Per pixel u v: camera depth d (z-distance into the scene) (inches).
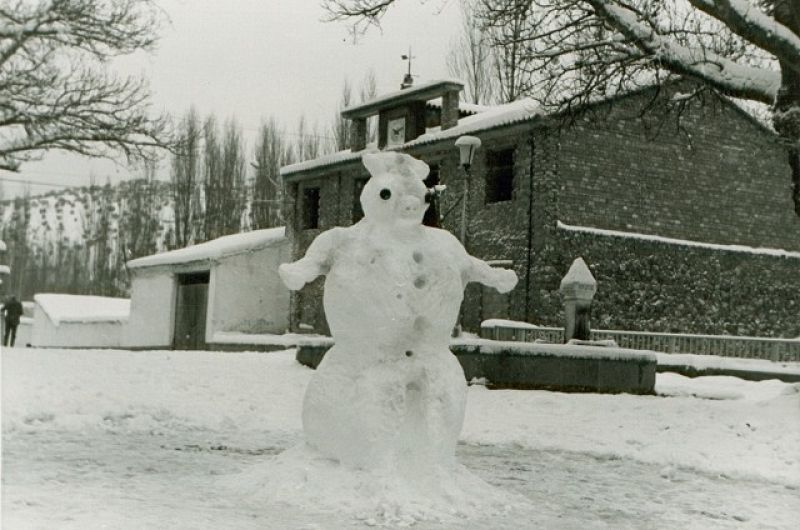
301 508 248.1
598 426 479.5
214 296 1496.1
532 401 561.9
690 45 730.8
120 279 2812.5
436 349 274.5
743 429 463.8
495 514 258.5
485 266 297.1
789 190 1274.6
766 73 676.7
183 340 1582.2
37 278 3309.5
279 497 257.1
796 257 1242.0
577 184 1121.4
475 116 1311.5
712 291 1176.2
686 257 1164.5
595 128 1135.0
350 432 260.4
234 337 1456.7
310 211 1578.5
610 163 1145.4
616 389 658.8
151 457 340.8
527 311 1104.8
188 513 238.2
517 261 1127.0
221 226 2095.2
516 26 799.1
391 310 264.7
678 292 1154.7
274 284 1558.8
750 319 1200.2
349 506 246.1
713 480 354.6
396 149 1333.7
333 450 265.7
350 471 260.5
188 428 431.8
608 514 274.7
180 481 288.2
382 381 262.8
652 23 689.0
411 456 263.4
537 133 1117.7
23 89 1073.5
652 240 1143.6
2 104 1059.9
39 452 340.5
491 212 1176.2
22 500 245.0
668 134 1188.5
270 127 2135.8
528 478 337.4
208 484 283.6
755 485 346.9
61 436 388.2
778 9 650.8
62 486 271.0
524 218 1125.1
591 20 753.6
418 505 247.9
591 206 1128.2
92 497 255.0
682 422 489.1
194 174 2113.7
